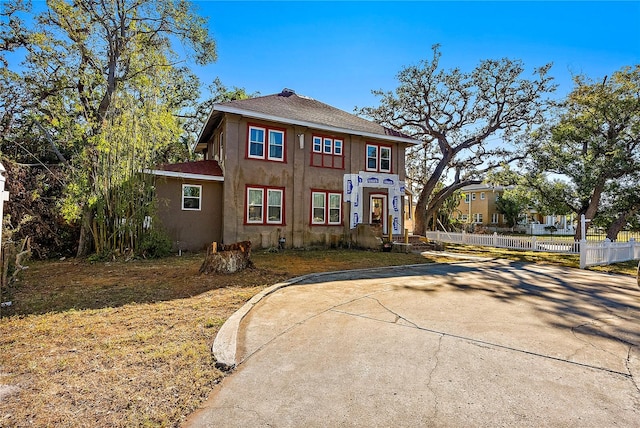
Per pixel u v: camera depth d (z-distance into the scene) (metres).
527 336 4.48
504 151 20.89
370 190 17.11
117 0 14.28
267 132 14.87
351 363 3.67
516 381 3.26
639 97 15.55
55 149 13.38
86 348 3.93
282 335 4.52
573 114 17.52
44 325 4.69
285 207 15.10
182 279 7.94
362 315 5.40
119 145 11.43
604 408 2.80
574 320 5.22
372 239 15.51
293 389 3.14
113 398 2.92
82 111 12.94
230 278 8.09
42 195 12.82
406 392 3.07
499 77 19.77
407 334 4.54
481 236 20.55
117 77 14.12
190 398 2.97
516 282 8.42
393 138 17.30
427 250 16.22
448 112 21.50
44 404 2.80
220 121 15.40
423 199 22.34
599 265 11.95
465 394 3.02
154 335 4.36
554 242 16.70
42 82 13.41
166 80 14.56
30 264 10.53
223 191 14.12
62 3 12.66
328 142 16.27
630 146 16.34
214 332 4.49
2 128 13.48
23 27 13.16
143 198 11.91
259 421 2.65
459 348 4.07
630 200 16.44
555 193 18.03
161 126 12.26
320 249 15.43
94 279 7.96
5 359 3.62
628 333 4.64
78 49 13.84
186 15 15.31
